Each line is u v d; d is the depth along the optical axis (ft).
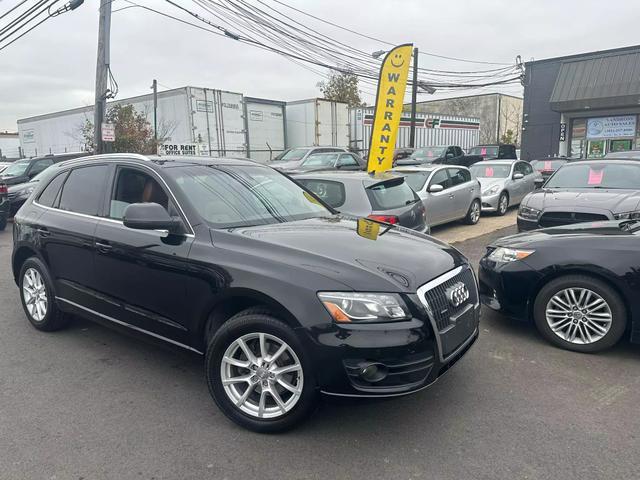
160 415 11.35
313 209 14.88
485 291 16.55
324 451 9.96
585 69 76.74
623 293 13.76
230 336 10.61
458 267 11.72
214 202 12.83
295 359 9.98
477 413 11.27
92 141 73.51
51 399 12.09
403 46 35.40
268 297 10.08
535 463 9.47
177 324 11.97
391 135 36.65
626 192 25.98
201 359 11.89
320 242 11.34
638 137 75.05
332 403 9.93
